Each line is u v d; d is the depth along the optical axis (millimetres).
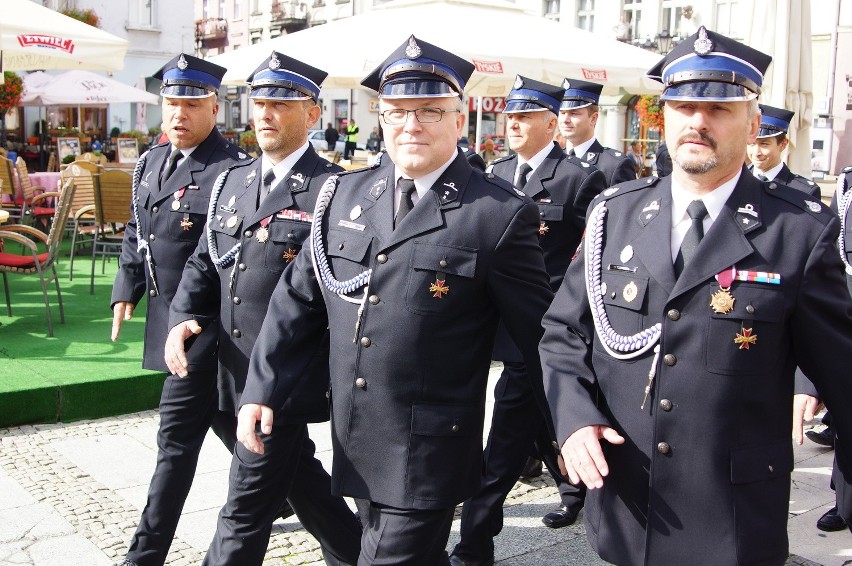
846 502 3434
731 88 2256
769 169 5684
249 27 42781
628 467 2395
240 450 3160
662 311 2326
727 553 2266
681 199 2424
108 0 27953
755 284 2266
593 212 2566
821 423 5711
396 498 2643
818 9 19016
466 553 3678
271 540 3969
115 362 5980
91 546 3789
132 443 5051
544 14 27578
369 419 2693
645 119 16906
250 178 3582
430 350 2650
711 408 2277
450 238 2650
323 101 39000
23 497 4250
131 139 17234
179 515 3576
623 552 2418
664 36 22688
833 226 2305
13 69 9078
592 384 2443
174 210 4039
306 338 2916
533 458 4824
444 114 2684
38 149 21359
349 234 2799
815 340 2275
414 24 7625
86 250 10656
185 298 3529
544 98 4855
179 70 4043
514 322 2676
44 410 5301
